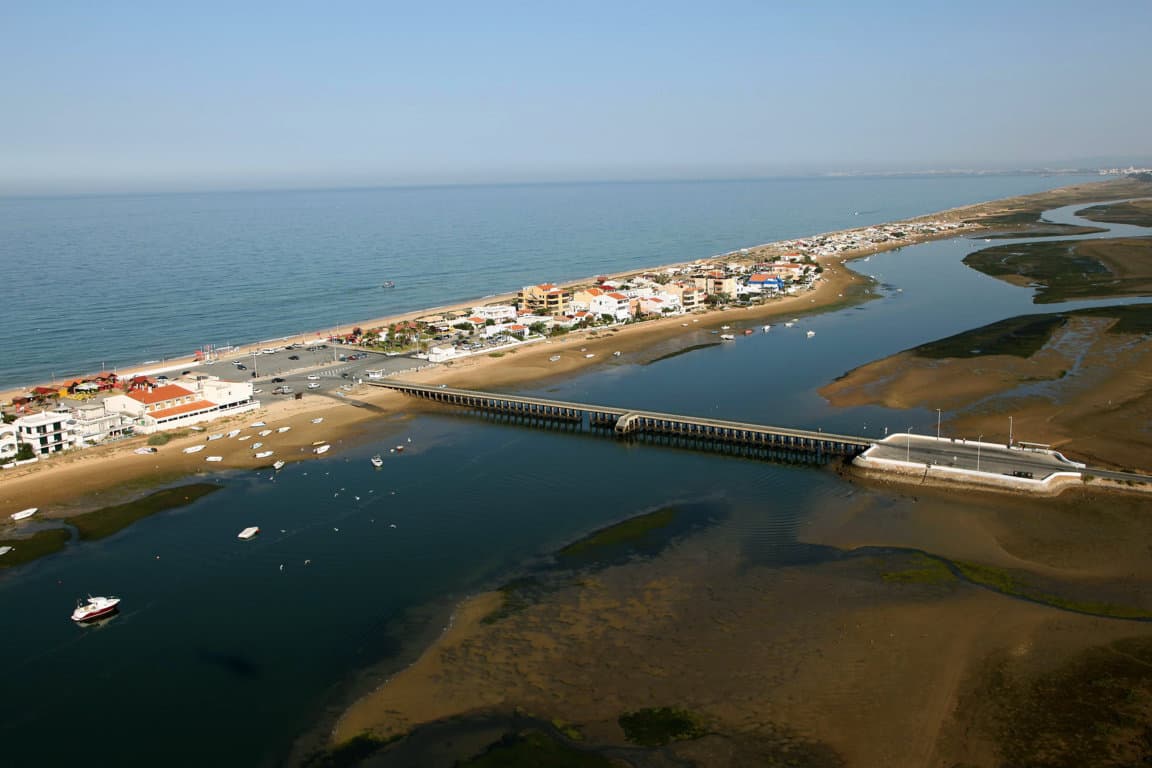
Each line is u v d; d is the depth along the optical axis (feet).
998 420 424.46
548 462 398.21
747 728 197.98
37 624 260.62
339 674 227.20
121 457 414.21
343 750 196.65
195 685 225.76
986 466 347.56
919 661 221.66
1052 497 326.24
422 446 426.51
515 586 271.28
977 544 290.56
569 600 260.62
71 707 218.38
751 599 256.73
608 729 199.41
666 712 204.74
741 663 223.51
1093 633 232.12
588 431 451.12
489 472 385.09
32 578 290.76
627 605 255.91
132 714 214.69
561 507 339.16
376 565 291.58
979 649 226.17
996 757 186.29
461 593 268.62
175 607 267.80
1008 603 249.75
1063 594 254.27
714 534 306.35
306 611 261.65
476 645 237.25
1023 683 211.20
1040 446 373.61
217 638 248.52
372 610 260.42
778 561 282.97
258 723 208.74
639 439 434.30
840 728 197.06
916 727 196.65
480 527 321.11
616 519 324.19
